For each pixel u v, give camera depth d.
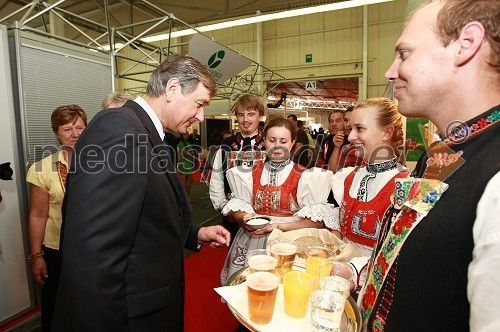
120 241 0.75
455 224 0.43
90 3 6.48
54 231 1.67
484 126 0.46
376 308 0.60
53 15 5.45
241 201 1.52
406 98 0.54
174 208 0.95
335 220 1.34
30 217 1.70
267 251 1.00
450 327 0.44
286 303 0.76
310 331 0.70
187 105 0.96
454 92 0.48
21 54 2.07
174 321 0.98
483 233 0.37
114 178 0.74
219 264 3.03
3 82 2.01
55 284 1.67
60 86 2.33
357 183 1.18
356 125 1.12
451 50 0.47
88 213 0.71
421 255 0.47
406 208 0.57
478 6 0.45
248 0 7.19
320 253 0.95
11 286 2.10
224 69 4.80
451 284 0.43
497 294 0.34
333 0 7.33
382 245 0.65
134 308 0.83
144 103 0.97
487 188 0.40
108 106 1.74
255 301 0.71
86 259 0.71
